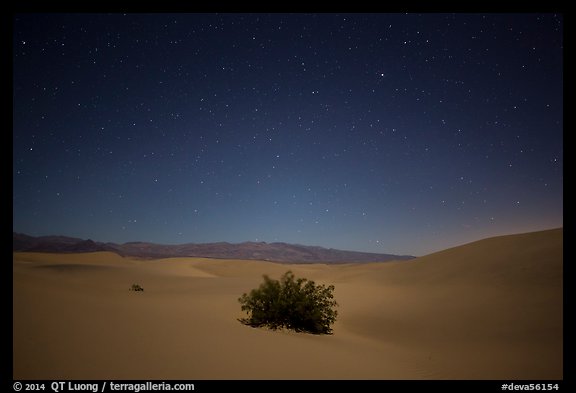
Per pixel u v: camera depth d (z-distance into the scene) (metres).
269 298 11.45
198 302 15.80
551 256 21.84
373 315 14.85
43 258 74.75
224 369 5.93
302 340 9.27
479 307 15.15
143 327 8.05
